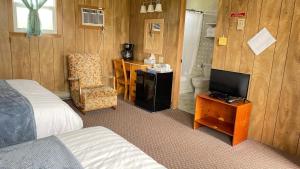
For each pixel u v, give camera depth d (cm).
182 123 360
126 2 495
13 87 272
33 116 212
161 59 442
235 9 313
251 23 300
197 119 339
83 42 452
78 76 406
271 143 299
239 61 318
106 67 495
